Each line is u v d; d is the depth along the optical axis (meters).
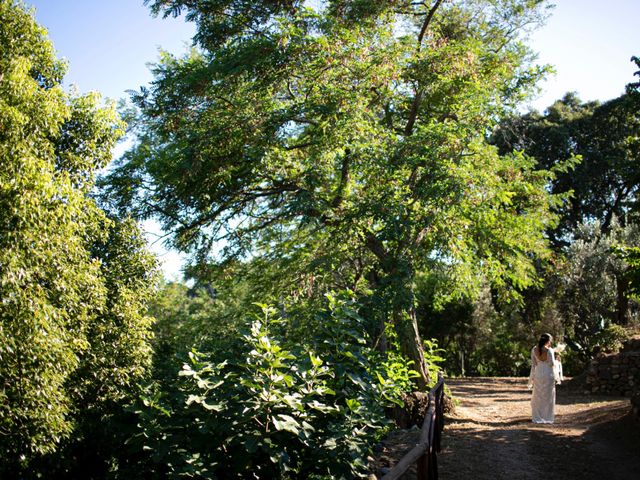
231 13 14.48
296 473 5.36
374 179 13.75
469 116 13.10
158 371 10.17
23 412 7.25
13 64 7.28
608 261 22.28
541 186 16.39
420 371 13.01
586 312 23.42
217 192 14.01
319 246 15.77
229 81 13.34
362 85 12.69
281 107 13.66
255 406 4.82
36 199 6.84
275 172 13.69
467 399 16.25
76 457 8.56
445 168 11.95
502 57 14.88
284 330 10.48
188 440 5.29
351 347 5.89
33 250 6.94
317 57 12.61
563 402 14.67
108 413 8.63
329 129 12.65
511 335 28.95
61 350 7.42
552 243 30.70
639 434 8.34
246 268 17.11
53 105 7.46
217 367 5.31
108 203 12.27
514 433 9.45
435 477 6.33
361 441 5.14
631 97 10.45
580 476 6.86
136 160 14.48
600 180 29.75
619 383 15.48
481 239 14.83
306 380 5.26
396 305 11.35
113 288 9.59
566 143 30.03
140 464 5.69
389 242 13.07
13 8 7.87
